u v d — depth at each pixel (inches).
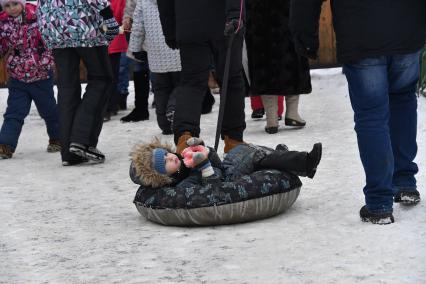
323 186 262.8
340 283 168.4
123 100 528.1
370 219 212.1
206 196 217.8
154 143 226.8
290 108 398.3
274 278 174.6
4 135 372.5
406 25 205.9
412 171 225.6
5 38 370.6
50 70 379.9
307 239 202.4
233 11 274.7
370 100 208.5
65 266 194.9
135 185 291.7
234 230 216.2
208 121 447.8
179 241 209.5
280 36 383.6
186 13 289.7
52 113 384.5
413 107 222.2
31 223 241.3
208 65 294.8
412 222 210.2
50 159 366.6
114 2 464.8
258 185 219.9
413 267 175.3
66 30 335.9
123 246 208.8
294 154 226.8
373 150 208.5
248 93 394.0
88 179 309.0
